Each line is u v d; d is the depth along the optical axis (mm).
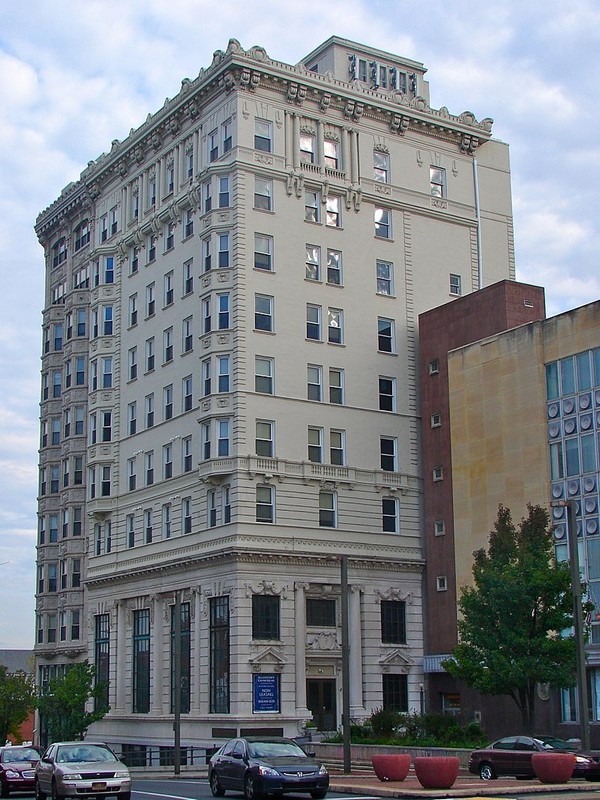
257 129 73312
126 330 83375
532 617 51750
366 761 55344
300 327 72500
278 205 73188
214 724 66250
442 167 81875
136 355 81750
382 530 73000
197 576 70625
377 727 62219
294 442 70562
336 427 72562
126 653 78375
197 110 76562
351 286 75375
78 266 95000
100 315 85375
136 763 72938
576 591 43812
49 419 97375
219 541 68562
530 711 51781
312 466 70625
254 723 64750
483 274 82062
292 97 74938
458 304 73438
